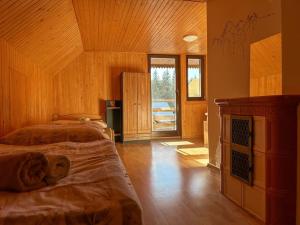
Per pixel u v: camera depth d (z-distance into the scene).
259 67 2.50
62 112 5.72
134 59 6.18
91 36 4.67
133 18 3.82
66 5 2.83
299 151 1.73
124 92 5.69
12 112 2.77
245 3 2.69
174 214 2.02
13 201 0.86
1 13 2.02
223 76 3.12
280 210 1.76
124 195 0.89
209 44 3.43
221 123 2.50
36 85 3.85
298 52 1.62
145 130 5.82
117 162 1.41
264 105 1.83
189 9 3.60
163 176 3.05
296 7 1.62
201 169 3.36
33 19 2.47
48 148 1.94
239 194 2.18
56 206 0.82
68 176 1.13
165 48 5.83
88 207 0.81
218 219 1.93
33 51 3.29
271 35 2.34
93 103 5.93
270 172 1.80
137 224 0.83
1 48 2.45
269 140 1.80
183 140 6.11
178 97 6.55
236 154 2.20
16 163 0.96
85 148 1.92
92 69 5.92
